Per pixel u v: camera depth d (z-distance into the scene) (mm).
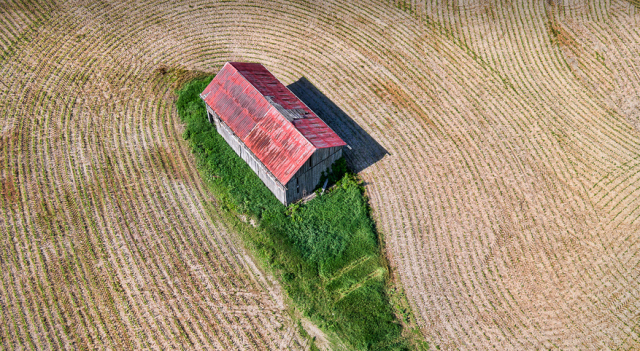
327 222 37094
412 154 41875
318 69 48344
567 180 40094
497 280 34562
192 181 39875
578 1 54312
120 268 34812
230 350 31562
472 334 32219
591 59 48875
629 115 44625
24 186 39031
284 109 38531
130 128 43344
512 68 48625
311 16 53094
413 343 31859
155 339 31891
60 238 36156
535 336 32094
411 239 36625
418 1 54844
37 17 51688
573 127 43750
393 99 46062
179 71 47781
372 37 51250
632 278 34594
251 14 53094
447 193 39312
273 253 35594
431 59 49438
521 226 37344
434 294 33906
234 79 40406
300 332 32312
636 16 52250
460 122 44312
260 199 38219
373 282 34375
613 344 31703
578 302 33531
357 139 42750
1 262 34781
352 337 31938
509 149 42281
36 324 32219
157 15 52562
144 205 38219
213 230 36969
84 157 41125
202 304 33406
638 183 39656
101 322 32469
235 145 40219
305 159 35031
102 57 48656
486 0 54844
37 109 44312
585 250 36062
